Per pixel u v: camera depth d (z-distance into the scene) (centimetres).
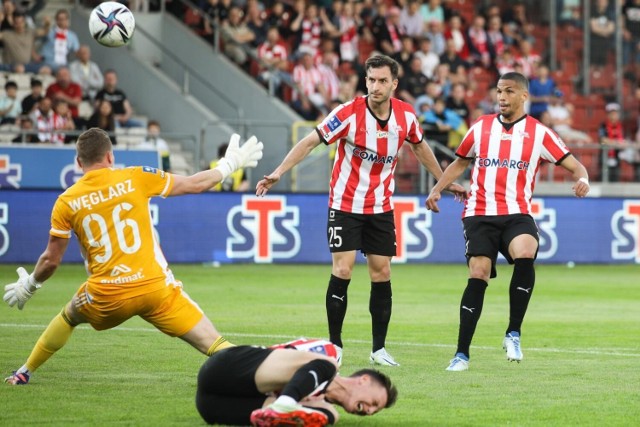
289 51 7575
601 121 8200
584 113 8162
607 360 2739
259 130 7019
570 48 8381
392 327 3422
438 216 6278
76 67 6869
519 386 2331
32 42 6900
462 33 7981
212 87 7369
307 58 7375
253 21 7681
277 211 6075
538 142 2638
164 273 2106
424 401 2150
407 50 7438
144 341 2970
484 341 3106
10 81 6450
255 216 6053
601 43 8306
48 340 2230
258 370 1777
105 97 6631
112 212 2073
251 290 4625
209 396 1833
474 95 7825
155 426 1869
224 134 7138
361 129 2631
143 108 7331
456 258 6303
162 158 6250
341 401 1797
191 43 7588
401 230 6219
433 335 3228
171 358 2662
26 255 5719
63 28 6981
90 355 2700
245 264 6028
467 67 7875
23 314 3625
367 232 2680
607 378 2450
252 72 7581
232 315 3684
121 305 2078
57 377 2369
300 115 7312
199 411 1859
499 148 2636
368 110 2639
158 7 7762
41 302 4038
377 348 2656
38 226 5734
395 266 6134
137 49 7619
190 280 5072
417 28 7850
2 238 5691
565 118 7712
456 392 2253
